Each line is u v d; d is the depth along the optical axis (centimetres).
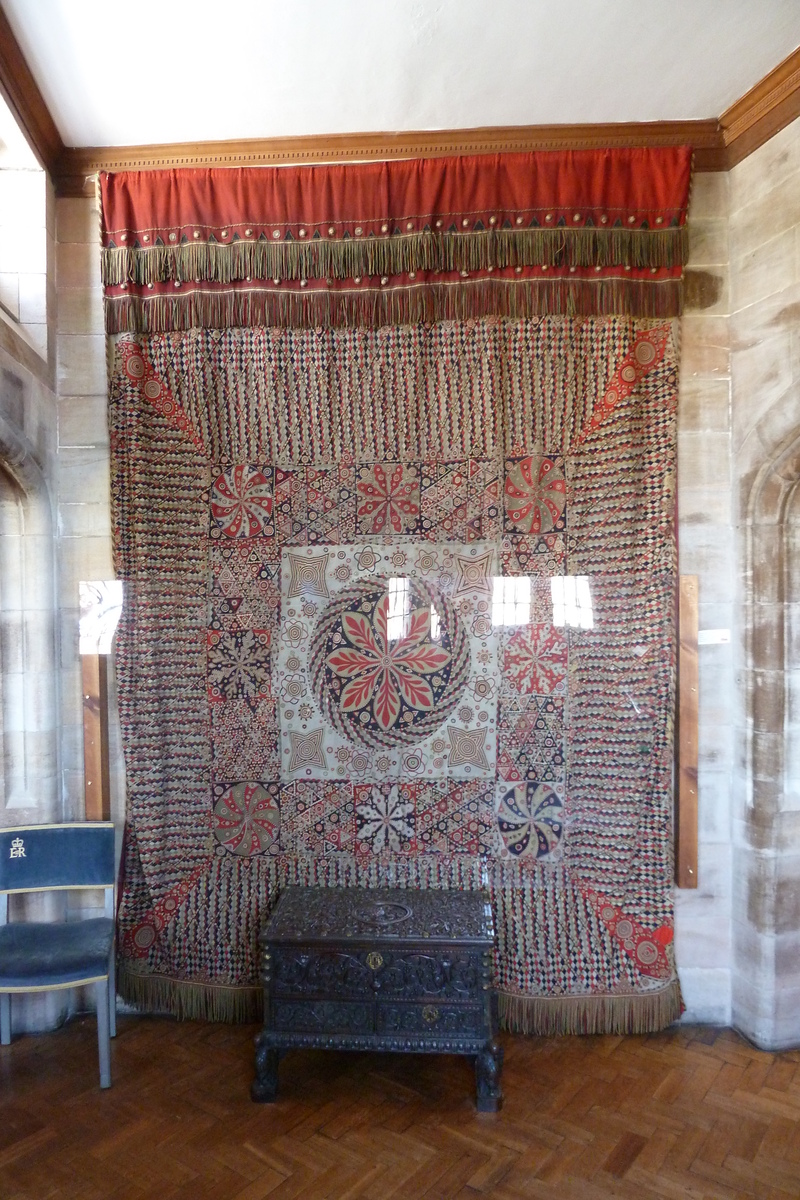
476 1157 210
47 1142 215
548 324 270
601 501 271
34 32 223
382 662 279
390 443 277
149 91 249
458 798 277
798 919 261
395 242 271
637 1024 268
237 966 276
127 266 274
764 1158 210
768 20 221
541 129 271
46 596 273
